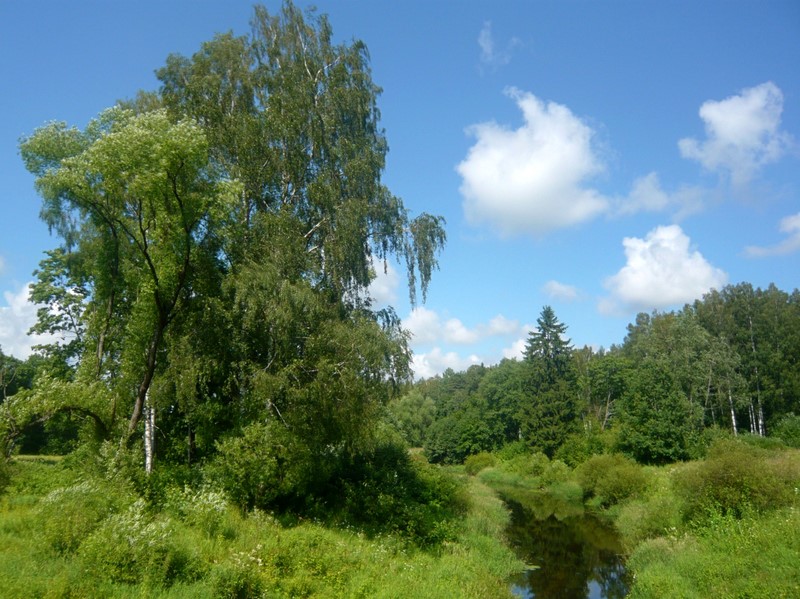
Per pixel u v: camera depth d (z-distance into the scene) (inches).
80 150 756.6
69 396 700.0
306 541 549.0
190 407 743.1
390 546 665.6
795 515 578.6
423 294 880.9
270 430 681.0
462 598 492.1
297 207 845.2
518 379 2832.2
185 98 798.5
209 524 528.7
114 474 612.7
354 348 719.1
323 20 899.4
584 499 1401.3
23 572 361.4
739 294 2389.3
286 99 812.6
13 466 729.6
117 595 358.3
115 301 954.1
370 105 925.8
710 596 490.9
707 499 711.1
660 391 1695.4
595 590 680.4
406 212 902.4
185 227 669.9
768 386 2118.6
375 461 941.8
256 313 705.0
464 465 2491.4
